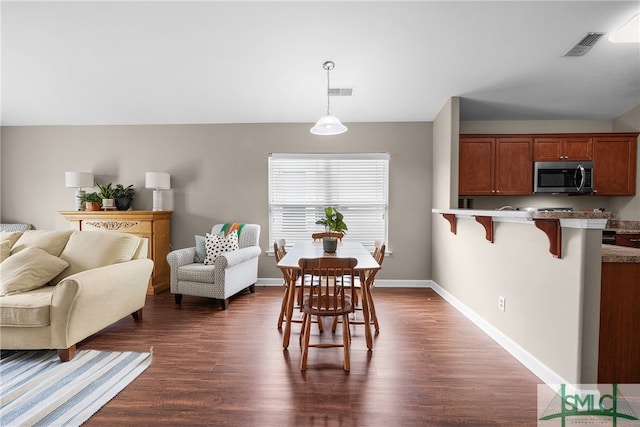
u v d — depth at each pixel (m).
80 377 2.06
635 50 2.92
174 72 3.43
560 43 2.87
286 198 4.53
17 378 2.04
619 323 1.81
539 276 2.11
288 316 2.53
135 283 2.94
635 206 4.03
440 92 3.69
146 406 1.77
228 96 3.86
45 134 4.53
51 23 2.78
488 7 2.53
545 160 4.03
